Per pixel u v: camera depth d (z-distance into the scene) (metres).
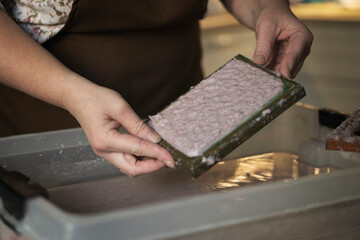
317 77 1.89
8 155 0.70
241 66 0.70
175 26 0.94
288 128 0.87
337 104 1.88
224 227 0.47
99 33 0.86
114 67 0.88
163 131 0.62
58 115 0.89
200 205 0.45
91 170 0.75
